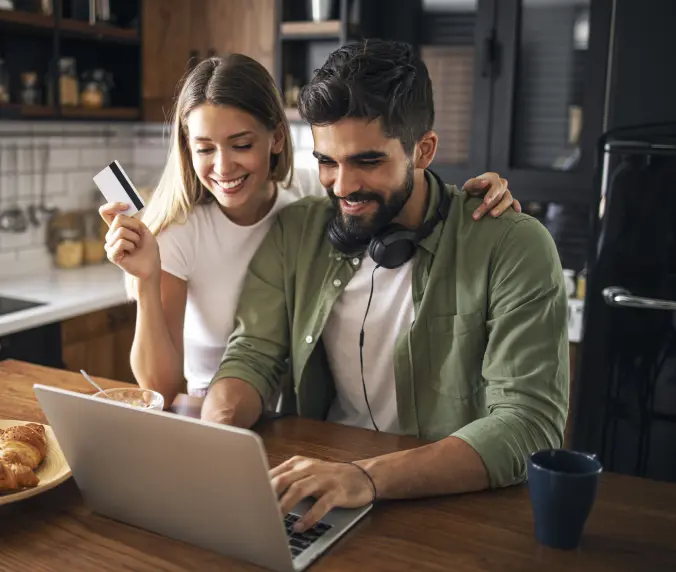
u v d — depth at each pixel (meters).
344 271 1.59
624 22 2.65
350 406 1.69
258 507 0.94
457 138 3.37
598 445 2.51
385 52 1.34
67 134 3.56
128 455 1.02
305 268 1.63
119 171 1.51
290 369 1.74
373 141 1.31
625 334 2.44
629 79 2.67
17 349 2.66
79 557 1.01
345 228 1.47
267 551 0.97
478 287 1.48
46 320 2.75
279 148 1.73
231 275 1.78
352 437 1.42
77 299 2.94
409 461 1.19
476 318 1.48
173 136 1.70
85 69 3.50
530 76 3.20
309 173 2.14
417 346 1.53
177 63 3.46
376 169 1.34
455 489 1.19
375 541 1.05
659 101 2.65
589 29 3.07
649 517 1.12
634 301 2.38
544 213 3.37
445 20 3.35
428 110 1.42
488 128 3.22
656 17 2.61
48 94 3.05
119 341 3.16
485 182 1.58
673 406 2.40
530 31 3.18
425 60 3.40
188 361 1.89
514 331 1.40
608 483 1.23
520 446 1.26
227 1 3.37
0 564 0.99
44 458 1.24
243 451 0.91
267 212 1.81
